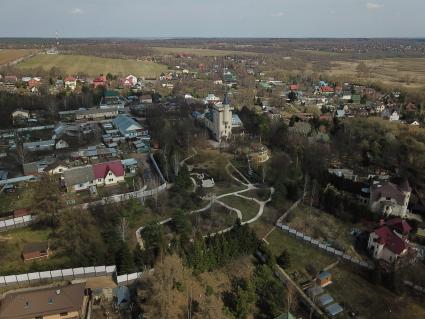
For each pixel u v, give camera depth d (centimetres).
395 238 9038
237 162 14312
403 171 13362
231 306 7638
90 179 11575
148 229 8975
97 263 8175
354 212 10688
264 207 11175
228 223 10181
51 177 11156
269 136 16525
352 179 12988
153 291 7075
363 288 8375
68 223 8581
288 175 12875
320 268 8912
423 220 10694
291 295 7969
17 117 18625
